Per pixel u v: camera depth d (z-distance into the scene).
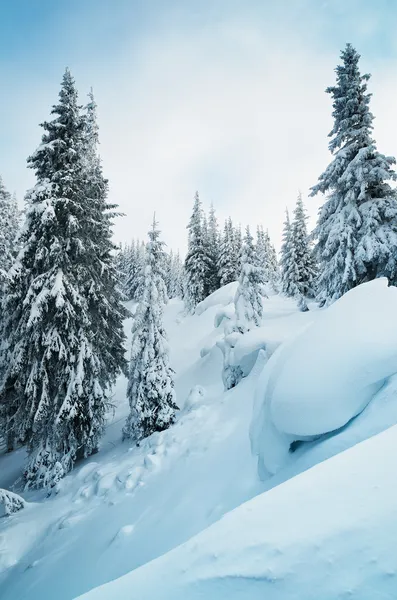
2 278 11.16
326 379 3.90
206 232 45.16
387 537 1.69
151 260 14.38
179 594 1.79
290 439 4.27
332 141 15.35
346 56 15.18
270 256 60.19
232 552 1.92
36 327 11.18
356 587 1.54
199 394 14.25
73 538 6.85
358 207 14.34
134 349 13.41
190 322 34.12
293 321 19.11
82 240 12.29
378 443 2.37
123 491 8.11
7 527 8.12
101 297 12.97
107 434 15.29
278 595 1.64
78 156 12.38
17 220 29.55
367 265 14.33
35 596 5.26
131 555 4.97
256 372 10.53
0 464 14.63
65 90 12.40
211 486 5.87
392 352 3.65
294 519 2.00
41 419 10.83
